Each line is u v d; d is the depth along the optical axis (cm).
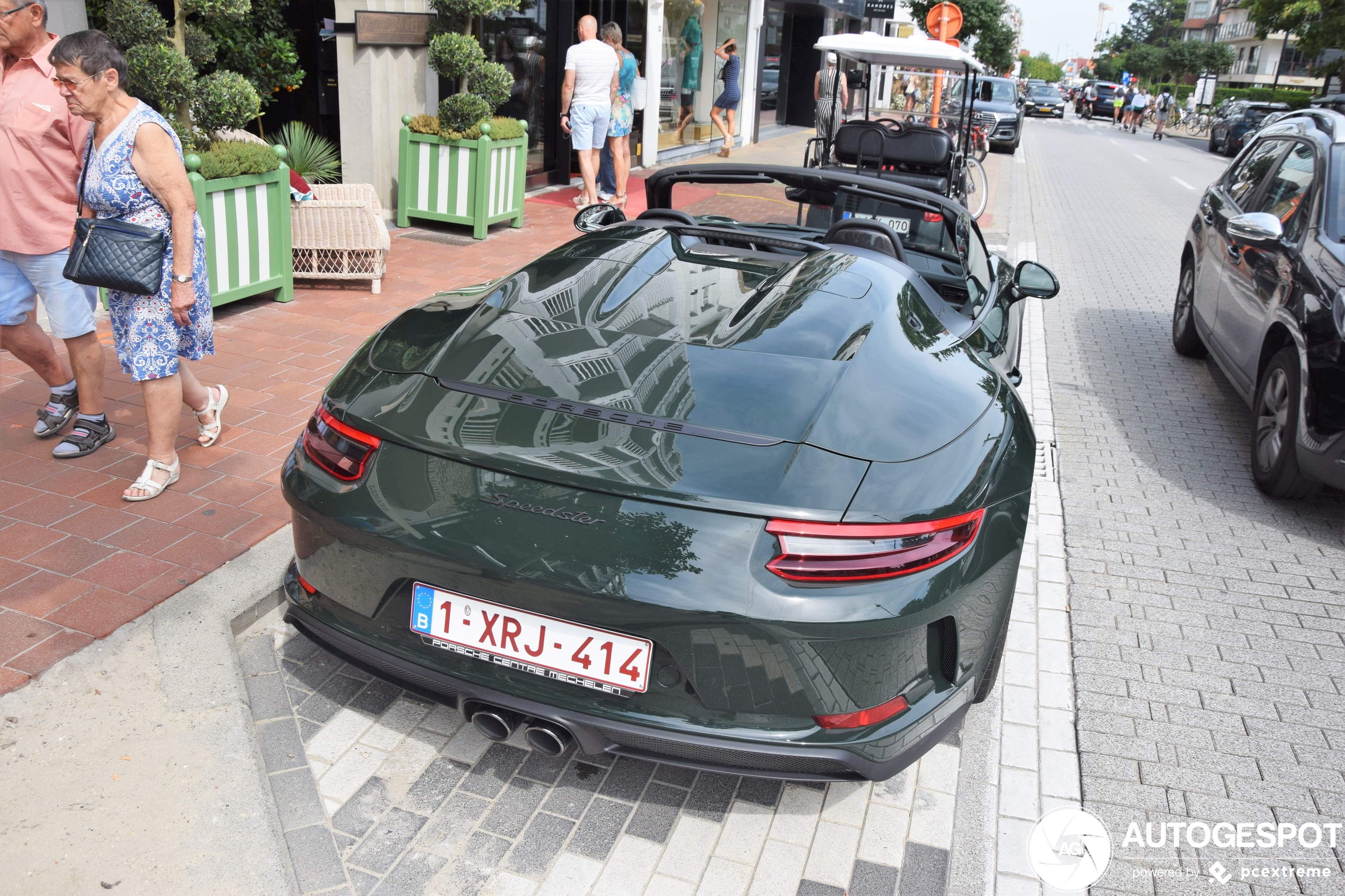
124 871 210
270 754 256
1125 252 1113
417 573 220
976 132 1321
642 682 208
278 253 612
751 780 264
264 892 209
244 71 835
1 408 442
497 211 866
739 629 200
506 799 250
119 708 258
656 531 204
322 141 802
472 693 220
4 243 366
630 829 243
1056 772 277
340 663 299
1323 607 375
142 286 337
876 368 256
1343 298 420
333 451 236
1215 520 446
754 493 206
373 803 245
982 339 347
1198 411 592
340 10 809
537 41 1130
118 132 334
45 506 357
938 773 272
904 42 864
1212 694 318
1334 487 426
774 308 279
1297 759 289
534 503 210
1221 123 3238
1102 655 336
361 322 601
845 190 388
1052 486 473
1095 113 5822
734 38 1783
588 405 230
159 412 365
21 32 348
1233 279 565
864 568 204
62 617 292
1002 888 234
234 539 345
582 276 293
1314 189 500
